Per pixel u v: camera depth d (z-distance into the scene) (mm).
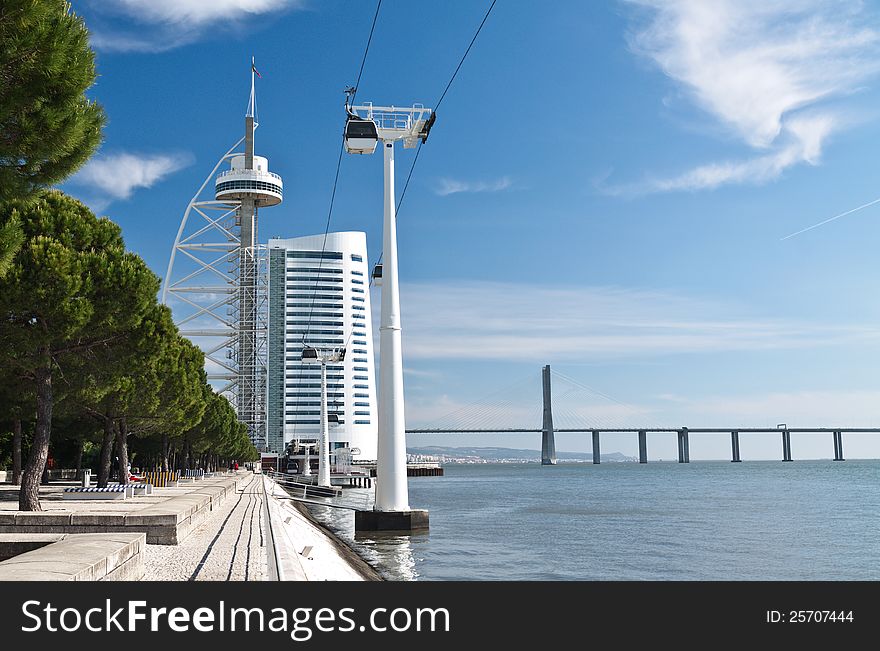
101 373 27844
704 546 40969
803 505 78438
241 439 130375
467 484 152875
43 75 11281
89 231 25781
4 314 23078
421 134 35094
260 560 17203
